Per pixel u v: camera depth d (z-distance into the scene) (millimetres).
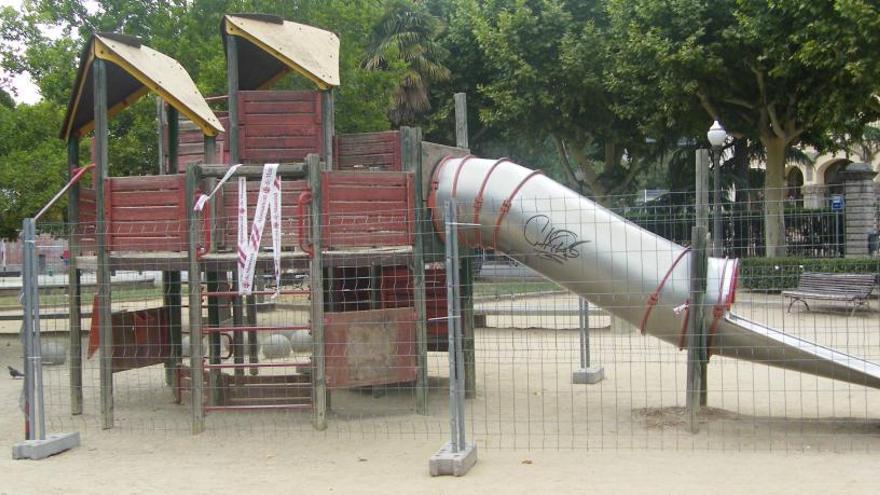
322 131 9477
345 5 23391
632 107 25484
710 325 7906
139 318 9695
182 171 10711
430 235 9211
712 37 22281
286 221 8500
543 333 15453
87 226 9742
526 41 26953
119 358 9047
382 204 8742
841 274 15953
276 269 8008
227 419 8914
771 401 9047
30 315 7668
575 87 27188
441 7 32312
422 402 8938
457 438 6676
